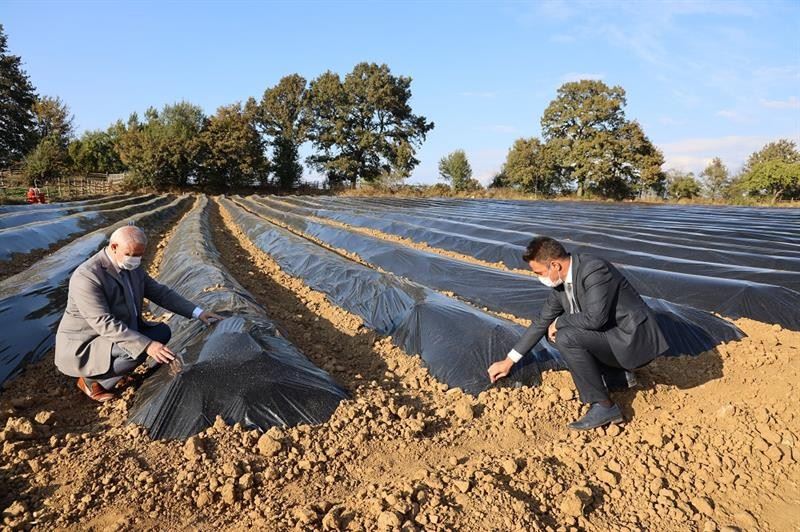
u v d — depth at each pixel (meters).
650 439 3.27
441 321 5.07
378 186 46.91
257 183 48.56
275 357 3.88
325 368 4.59
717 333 4.89
